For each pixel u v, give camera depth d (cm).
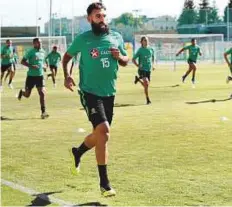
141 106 1744
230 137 1114
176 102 1859
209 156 923
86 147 746
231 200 663
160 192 700
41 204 655
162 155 937
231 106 1711
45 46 5197
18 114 1564
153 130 1220
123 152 966
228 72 3981
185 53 5931
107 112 718
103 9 712
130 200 668
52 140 1112
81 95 718
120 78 3375
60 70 4378
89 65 706
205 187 721
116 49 707
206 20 9388
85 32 718
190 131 1200
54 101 1941
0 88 2566
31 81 1491
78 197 685
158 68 4797
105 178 687
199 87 2542
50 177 792
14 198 681
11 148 1023
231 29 8162
